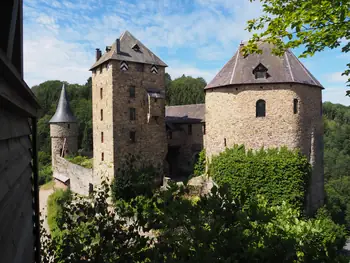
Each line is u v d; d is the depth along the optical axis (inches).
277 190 782.5
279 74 832.3
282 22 265.0
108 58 1027.9
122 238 175.8
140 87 1099.3
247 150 837.8
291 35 270.2
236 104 855.1
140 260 160.4
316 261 136.2
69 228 201.6
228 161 831.7
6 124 116.8
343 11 209.6
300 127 836.0
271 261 134.4
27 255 138.9
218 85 893.8
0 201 101.3
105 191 212.2
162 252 142.1
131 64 1074.1
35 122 194.1
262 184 792.3
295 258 141.0
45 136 2292.1
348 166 2047.2
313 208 884.6
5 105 117.3
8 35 116.6
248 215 144.1
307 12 233.9
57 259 181.8
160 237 157.8
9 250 103.9
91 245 175.3
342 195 1585.9
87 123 2235.5
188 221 142.1
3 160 109.0
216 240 139.4
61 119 1734.7
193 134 1279.5
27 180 169.3
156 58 1154.7
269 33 284.0
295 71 851.4
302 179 792.9
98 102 1143.6
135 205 177.6
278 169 786.2
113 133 1029.8
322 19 233.6
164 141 1157.1
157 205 151.1
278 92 821.9
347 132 2353.6
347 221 1175.6
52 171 1792.6
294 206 773.3
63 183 1414.9
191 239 150.6
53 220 853.2
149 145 1117.1
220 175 844.0
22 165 145.3
